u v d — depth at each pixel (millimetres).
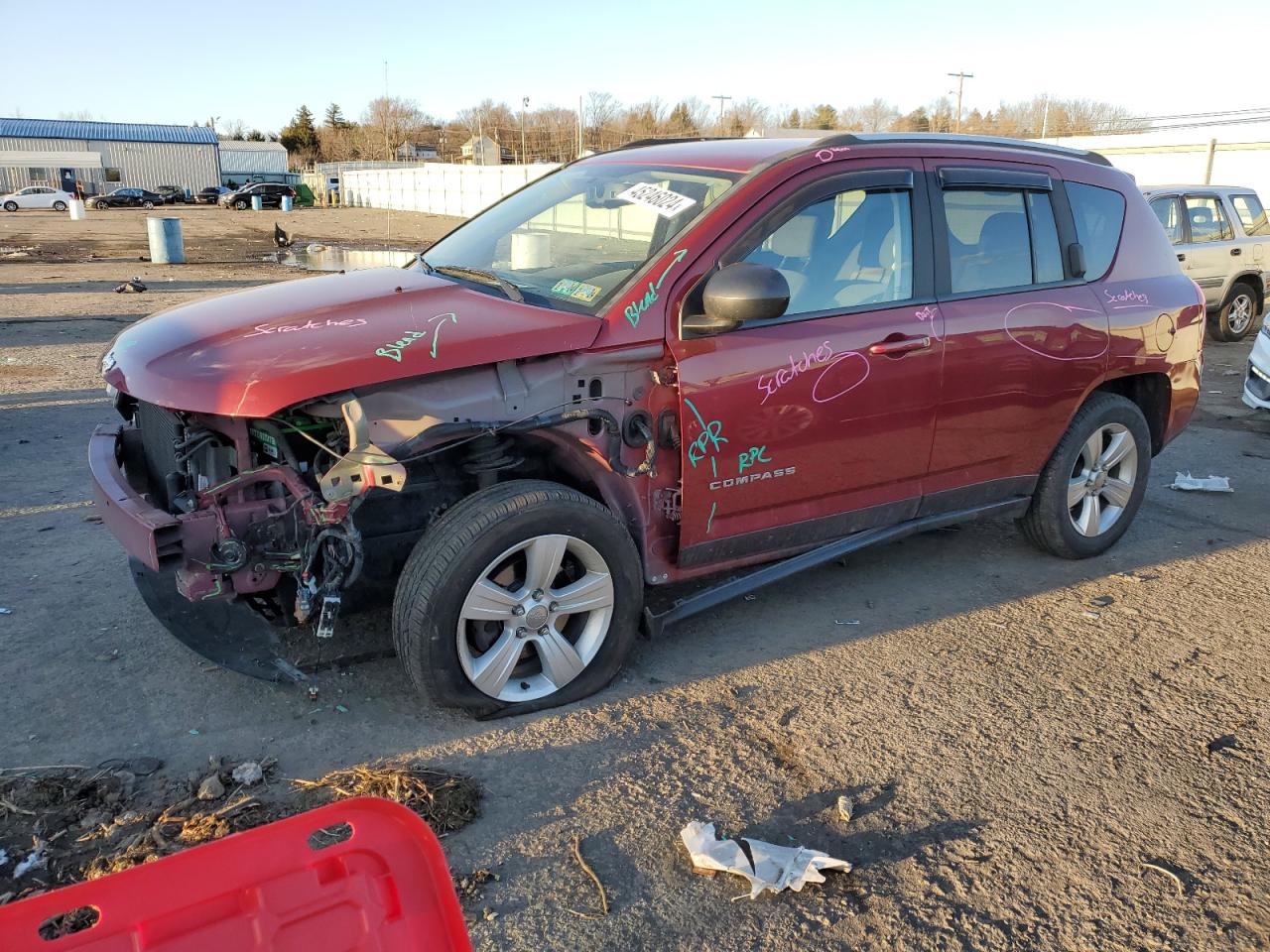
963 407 4145
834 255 3777
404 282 3787
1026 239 4414
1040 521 4777
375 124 103375
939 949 2389
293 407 2893
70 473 5926
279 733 3178
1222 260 12367
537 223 4168
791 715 3420
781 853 2643
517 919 2412
